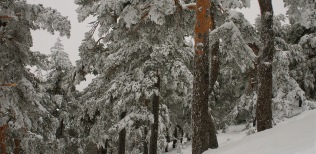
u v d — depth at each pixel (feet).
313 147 15.40
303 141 17.67
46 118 55.11
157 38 43.09
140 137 48.91
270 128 30.83
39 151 45.42
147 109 45.47
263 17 34.24
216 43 38.55
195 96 31.09
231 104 92.84
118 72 45.98
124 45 43.24
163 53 39.63
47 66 46.68
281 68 66.08
